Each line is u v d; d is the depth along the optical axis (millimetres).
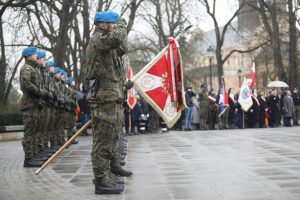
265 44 36125
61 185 5988
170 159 8406
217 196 4902
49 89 9430
